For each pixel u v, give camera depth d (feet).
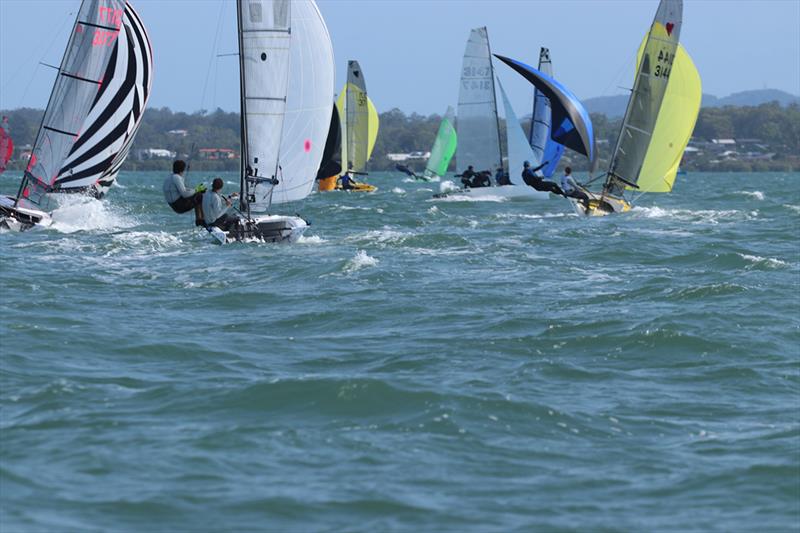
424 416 123.85
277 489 98.89
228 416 123.85
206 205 309.01
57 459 106.22
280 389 134.41
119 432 116.16
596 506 96.02
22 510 92.12
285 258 280.31
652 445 114.73
